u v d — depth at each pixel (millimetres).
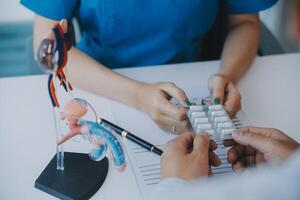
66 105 632
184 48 1024
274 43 1140
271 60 988
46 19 908
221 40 1097
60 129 646
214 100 776
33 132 748
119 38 957
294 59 993
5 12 1585
